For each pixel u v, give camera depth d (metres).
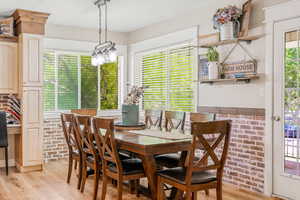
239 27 3.81
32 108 4.57
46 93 5.32
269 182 3.49
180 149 2.82
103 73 6.03
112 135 2.80
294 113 3.26
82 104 5.75
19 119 4.70
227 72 4.01
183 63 4.84
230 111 3.99
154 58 5.56
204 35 4.37
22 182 3.99
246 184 3.76
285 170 3.36
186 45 4.78
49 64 5.35
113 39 6.05
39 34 4.59
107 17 4.95
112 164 3.09
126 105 3.83
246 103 3.77
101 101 6.01
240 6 3.83
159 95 5.43
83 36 5.67
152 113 4.34
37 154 4.64
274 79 3.45
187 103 4.77
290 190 3.30
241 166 3.83
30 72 4.54
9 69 4.64
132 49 6.09
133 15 4.83
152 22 5.33
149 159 2.79
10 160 4.96
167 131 3.52
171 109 5.12
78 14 4.73
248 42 3.72
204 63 4.37
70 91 5.60
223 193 3.60
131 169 2.92
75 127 3.63
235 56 3.90
